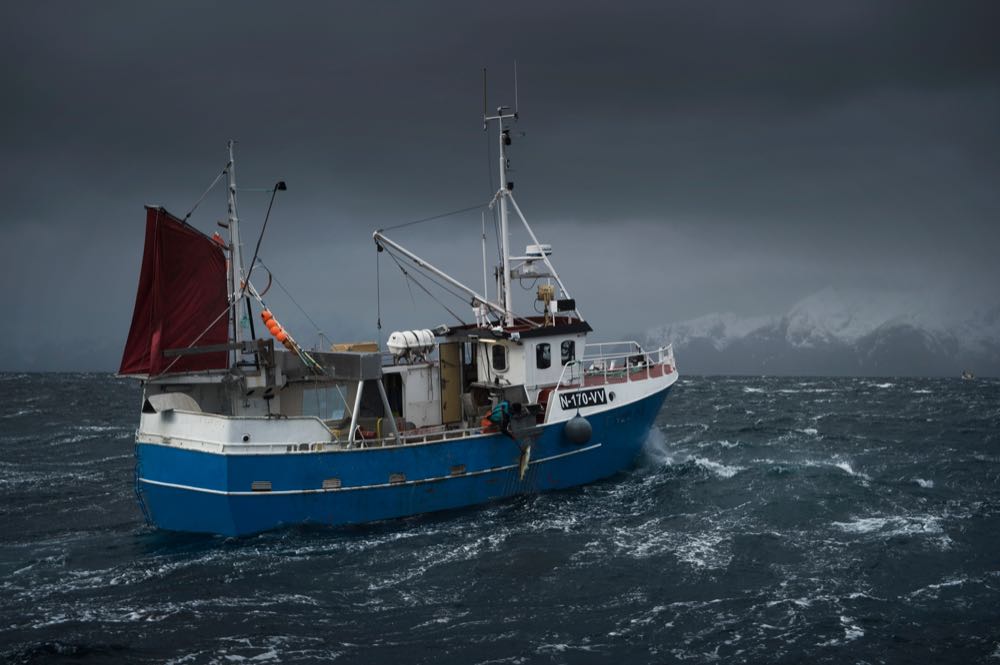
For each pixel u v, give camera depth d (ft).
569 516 91.61
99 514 97.66
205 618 64.75
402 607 67.36
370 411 97.14
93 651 58.80
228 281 92.99
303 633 62.28
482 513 92.22
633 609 66.80
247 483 81.71
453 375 103.50
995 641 60.23
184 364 90.22
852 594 69.15
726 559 77.97
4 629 62.64
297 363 91.56
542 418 98.58
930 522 88.94
